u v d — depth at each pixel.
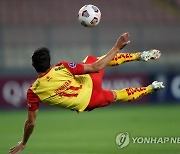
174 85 70.00
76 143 38.72
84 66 23.94
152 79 70.25
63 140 40.59
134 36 74.19
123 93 25.11
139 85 69.88
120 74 69.44
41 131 46.84
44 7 81.69
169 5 84.00
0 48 71.62
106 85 69.06
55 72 24.12
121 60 25.06
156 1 84.31
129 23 77.81
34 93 24.25
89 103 24.41
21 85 67.62
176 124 48.59
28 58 72.81
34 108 24.45
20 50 72.94
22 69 70.06
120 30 73.94
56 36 73.19
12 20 79.44
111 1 83.69
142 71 70.25
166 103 69.94
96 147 36.41
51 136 43.22
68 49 73.25
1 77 67.12
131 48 73.94
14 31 72.81
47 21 79.69
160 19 82.06
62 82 24.09
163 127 46.38
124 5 83.31
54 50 73.00
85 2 83.06
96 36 73.50
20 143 25.52
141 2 84.00
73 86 24.23
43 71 24.08
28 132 25.02
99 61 23.77
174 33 75.12
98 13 24.92
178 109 63.19
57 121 54.84
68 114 62.19
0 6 81.25
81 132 45.34
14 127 50.53
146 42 74.44
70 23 78.62
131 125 48.94
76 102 24.23
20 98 67.56
